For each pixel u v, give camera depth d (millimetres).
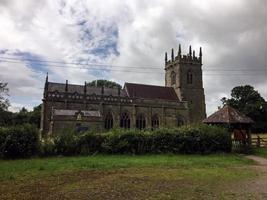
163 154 34375
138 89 90188
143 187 15336
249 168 23719
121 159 28984
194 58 97938
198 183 16562
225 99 117875
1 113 69500
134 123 81188
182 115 89312
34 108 109188
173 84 98000
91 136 33969
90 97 77125
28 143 30875
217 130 37031
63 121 64812
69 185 15852
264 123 104375
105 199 12703
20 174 19562
